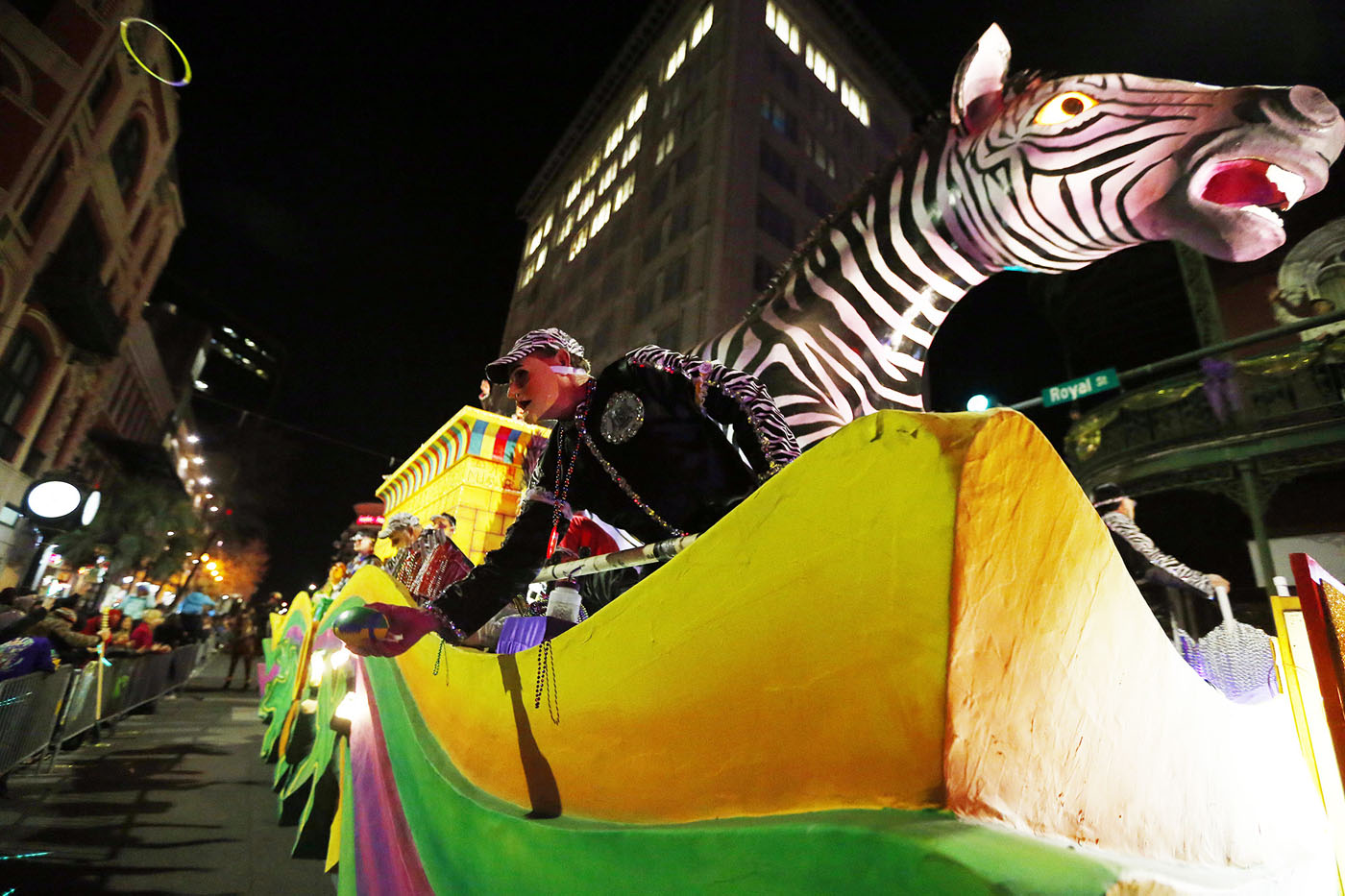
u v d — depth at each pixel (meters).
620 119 40.62
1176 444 9.73
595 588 2.04
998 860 0.45
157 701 11.93
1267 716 1.60
